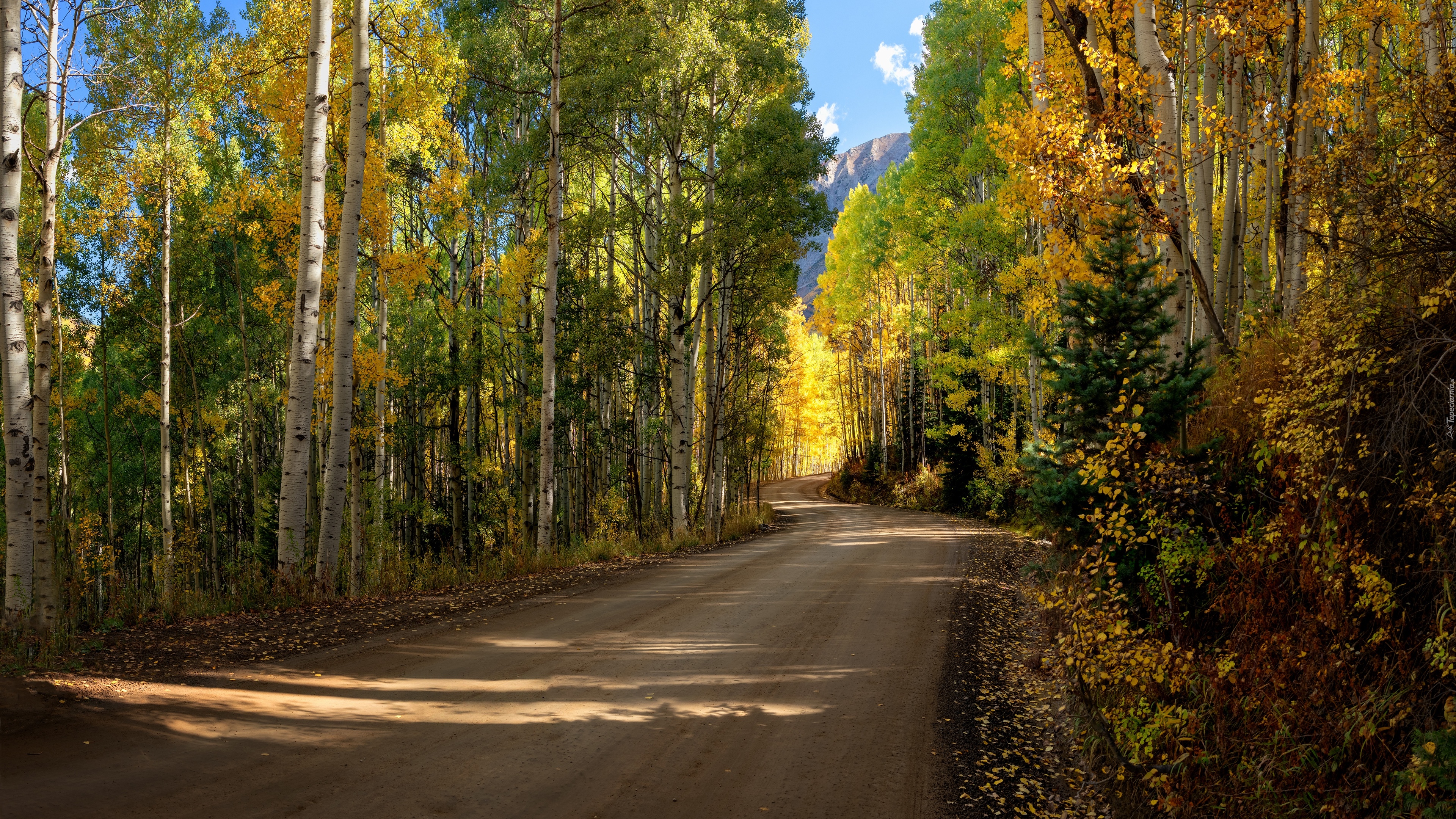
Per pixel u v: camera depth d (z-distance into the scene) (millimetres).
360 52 11516
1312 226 8484
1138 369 7574
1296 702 4676
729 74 21312
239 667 6973
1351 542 4848
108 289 23031
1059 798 5195
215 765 4711
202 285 25828
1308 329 5945
